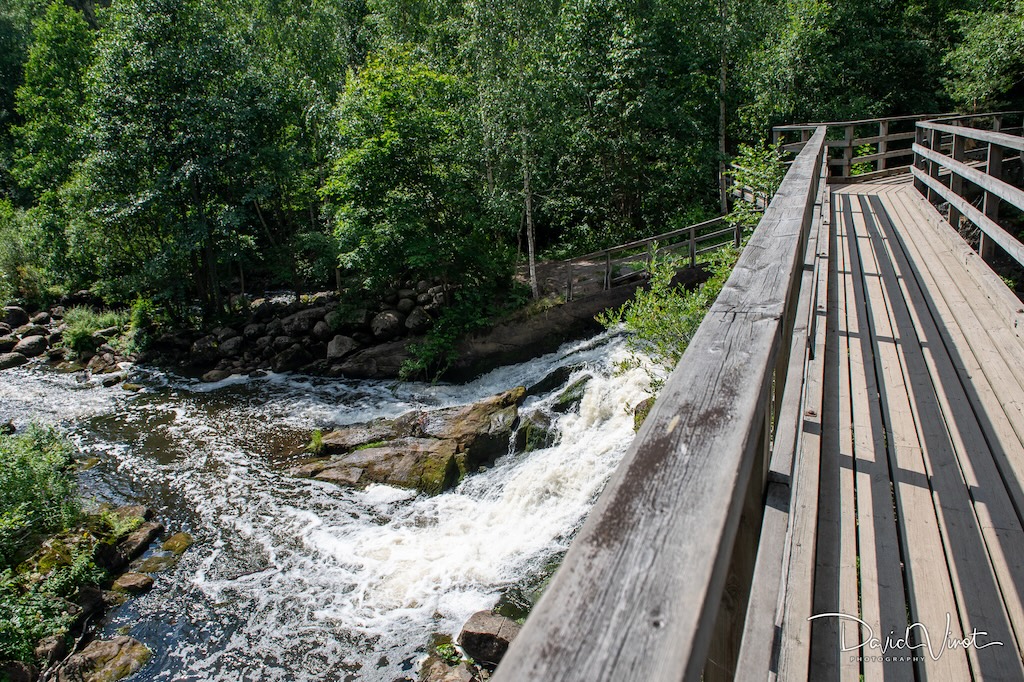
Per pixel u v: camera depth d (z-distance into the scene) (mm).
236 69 18266
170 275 18516
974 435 2660
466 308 14883
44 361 17844
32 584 7645
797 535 2021
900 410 2947
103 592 8023
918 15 20766
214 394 14602
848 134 11797
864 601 1788
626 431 9930
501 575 7879
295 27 19812
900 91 20359
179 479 10781
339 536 8961
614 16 17938
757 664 1214
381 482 10109
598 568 691
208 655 7098
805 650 1572
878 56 19406
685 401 1062
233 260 19250
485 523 8945
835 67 18438
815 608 1774
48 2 34250
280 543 8906
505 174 17062
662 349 8406
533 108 15297
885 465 2488
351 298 16016
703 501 792
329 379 15023
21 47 33031
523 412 11203
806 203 3256
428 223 14906
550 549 8188
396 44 18234
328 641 7156
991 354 3473
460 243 14898
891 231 7156
